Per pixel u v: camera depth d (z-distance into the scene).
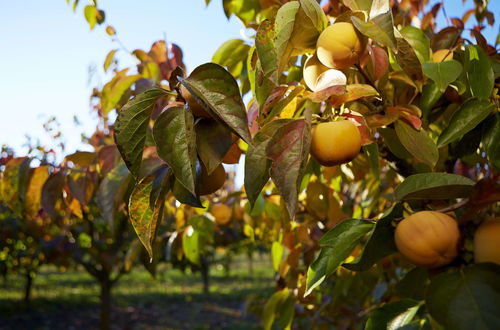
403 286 0.74
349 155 0.57
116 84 1.10
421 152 0.64
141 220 0.60
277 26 0.57
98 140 1.86
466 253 0.54
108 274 4.39
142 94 0.54
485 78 0.65
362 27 0.56
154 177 0.62
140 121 0.54
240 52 0.92
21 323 6.60
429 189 0.53
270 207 1.28
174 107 0.54
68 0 1.14
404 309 0.59
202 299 9.09
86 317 7.21
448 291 0.49
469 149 0.73
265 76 0.56
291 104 0.62
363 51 0.61
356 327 1.43
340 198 1.33
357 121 0.62
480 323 0.46
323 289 1.77
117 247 3.82
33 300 8.21
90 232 3.66
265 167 0.55
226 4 0.92
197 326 6.80
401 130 0.65
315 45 0.62
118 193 0.93
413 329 0.56
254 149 0.54
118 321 7.04
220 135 0.54
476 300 0.47
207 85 0.50
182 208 1.47
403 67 0.64
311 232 1.33
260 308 1.82
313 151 0.57
